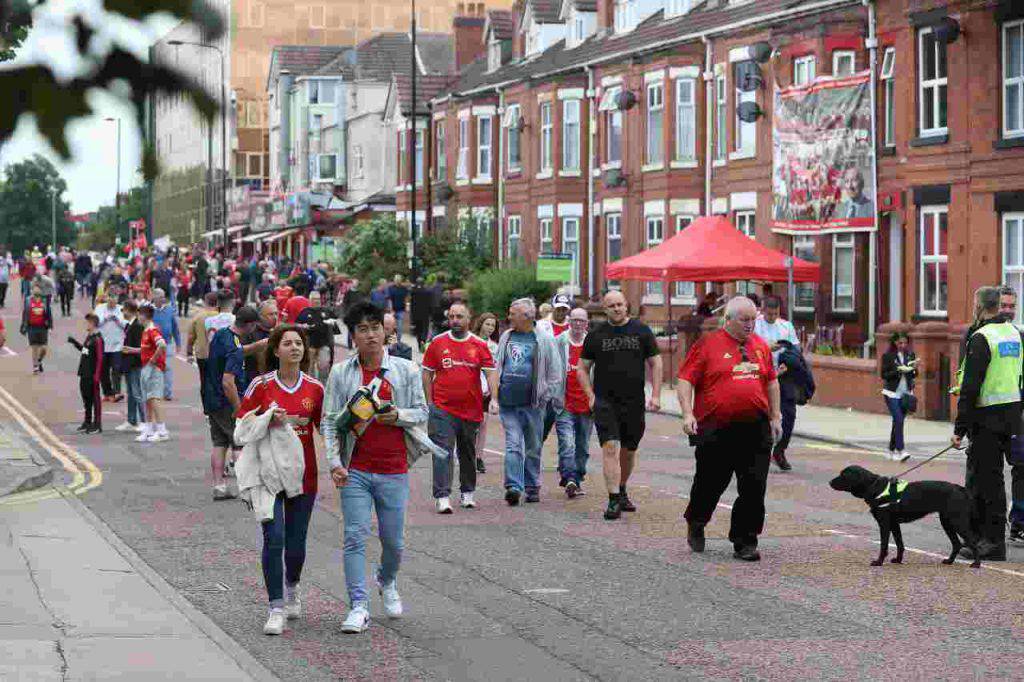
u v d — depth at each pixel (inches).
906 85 1423.5
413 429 438.6
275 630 432.5
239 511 703.1
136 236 3878.0
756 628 439.5
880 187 1517.0
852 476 552.7
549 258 1701.5
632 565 553.3
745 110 1707.7
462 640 425.1
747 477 559.5
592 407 677.9
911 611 465.1
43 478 805.9
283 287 1872.5
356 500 437.4
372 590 507.2
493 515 688.4
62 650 393.1
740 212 1788.9
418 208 2906.0
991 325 568.4
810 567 548.4
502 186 2465.6
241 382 726.5
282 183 3873.0
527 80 2352.4
